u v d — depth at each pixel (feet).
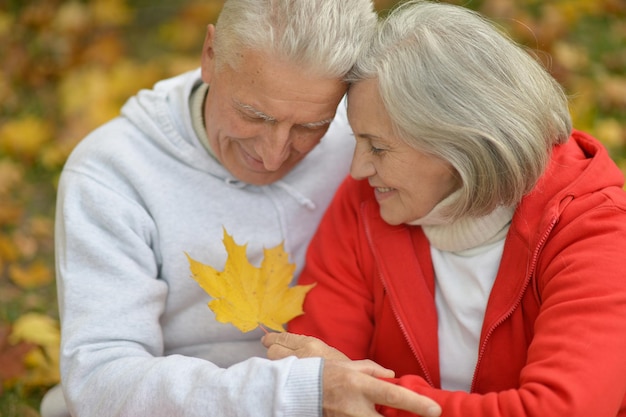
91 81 11.68
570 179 5.33
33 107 11.67
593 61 11.54
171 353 6.50
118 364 5.53
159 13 13.20
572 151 5.57
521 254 5.30
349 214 6.14
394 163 5.17
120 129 6.23
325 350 5.43
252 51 5.08
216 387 5.14
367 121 5.14
